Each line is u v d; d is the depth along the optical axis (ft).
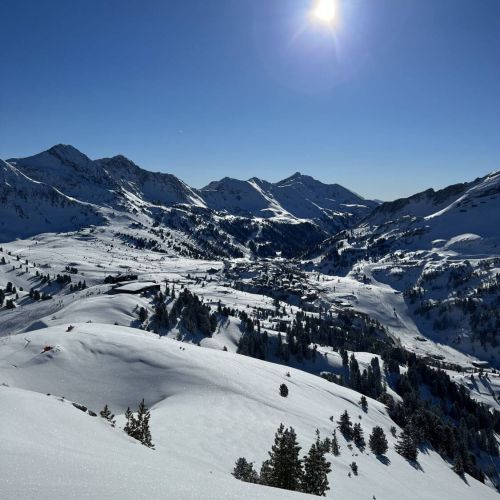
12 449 44.37
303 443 200.23
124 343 296.30
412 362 630.74
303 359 571.69
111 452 58.80
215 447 162.50
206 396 243.19
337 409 314.76
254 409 239.50
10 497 32.30
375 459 241.14
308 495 46.03
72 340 292.20
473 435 459.32
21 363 259.39
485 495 271.90
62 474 39.45
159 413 199.21
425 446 333.42
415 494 204.03
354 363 538.88
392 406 405.39
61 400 105.81
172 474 46.26
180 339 548.31
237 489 44.19
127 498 35.88
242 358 368.07
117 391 245.45
